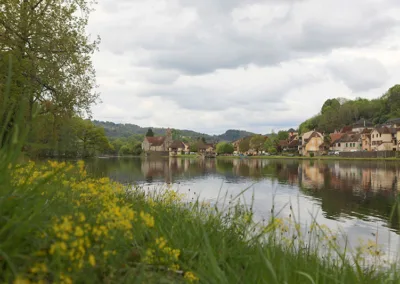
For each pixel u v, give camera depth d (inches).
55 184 135.5
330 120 5880.9
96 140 3380.9
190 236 144.2
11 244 89.3
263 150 5826.8
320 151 4771.2
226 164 2898.6
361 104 5935.0
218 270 104.8
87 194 155.3
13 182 119.6
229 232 169.5
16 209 102.3
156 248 120.4
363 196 893.2
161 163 3097.9
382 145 3895.2
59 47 757.3
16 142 94.6
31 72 658.2
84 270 90.4
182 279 107.9
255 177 1498.5
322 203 767.7
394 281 137.0
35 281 83.5
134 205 202.7
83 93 814.5
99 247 97.0
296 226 165.6
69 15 785.6
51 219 104.0
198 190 956.6
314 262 141.0
